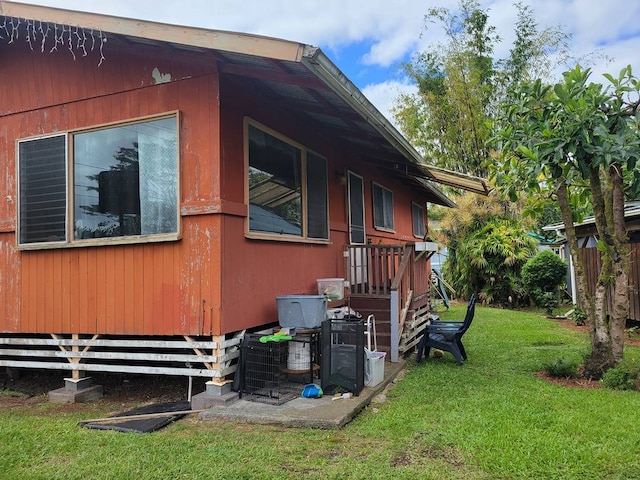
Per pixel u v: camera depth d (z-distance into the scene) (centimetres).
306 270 626
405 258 645
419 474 287
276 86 500
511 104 537
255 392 450
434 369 571
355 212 823
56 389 556
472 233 1581
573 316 1009
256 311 507
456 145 2009
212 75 463
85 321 512
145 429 383
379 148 714
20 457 331
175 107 478
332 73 390
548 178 533
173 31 411
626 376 471
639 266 848
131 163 498
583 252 1038
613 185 513
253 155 520
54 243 527
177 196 470
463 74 1975
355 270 710
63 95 535
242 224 490
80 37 488
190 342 461
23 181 551
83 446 349
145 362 574
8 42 556
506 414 388
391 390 480
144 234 486
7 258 557
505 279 1450
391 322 602
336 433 362
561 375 519
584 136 462
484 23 1983
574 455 307
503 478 282
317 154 670
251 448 333
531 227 1666
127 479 291
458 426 362
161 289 475
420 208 1435
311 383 475
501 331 870
